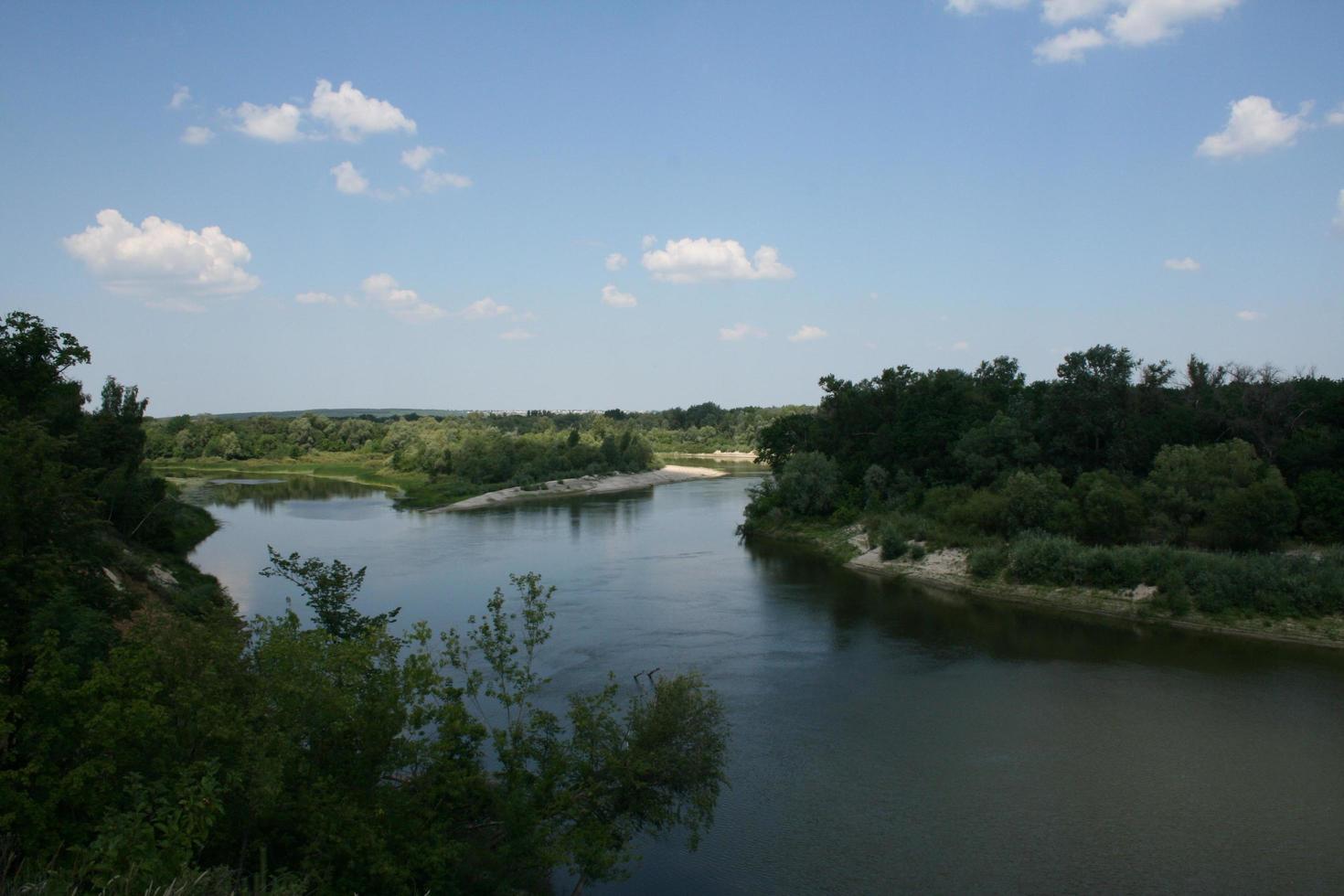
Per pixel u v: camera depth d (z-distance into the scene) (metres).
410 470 182.00
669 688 27.28
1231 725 38.59
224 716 17.00
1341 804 31.33
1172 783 33.03
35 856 15.09
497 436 176.12
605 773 25.12
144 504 70.19
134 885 13.58
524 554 85.00
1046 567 63.91
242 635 20.17
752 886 26.38
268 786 15.91
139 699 16.30
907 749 36.09
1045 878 26.73
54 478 22.55
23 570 20.56
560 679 44.66
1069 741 36.81
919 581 70.56
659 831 29.03
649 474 184.25
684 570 76.88
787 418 118.06
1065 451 81.12
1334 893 25.91
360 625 32.00
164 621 19.55
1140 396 79.25
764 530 97.44
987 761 34.94
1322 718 39.34
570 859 22.17
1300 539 62.81
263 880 15.94
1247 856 27.95
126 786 15.12
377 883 18.92
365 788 19.48
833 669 46.75
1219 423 75.94
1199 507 64.94
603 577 73.19
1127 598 58.78
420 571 75.62
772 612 60.25
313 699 18.78
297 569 32.56
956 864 27.48
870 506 91.62
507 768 23.48
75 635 19.39
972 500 76.69
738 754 35.53
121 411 82.31
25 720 17.14
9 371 32.31
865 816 30.52
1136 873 26.97
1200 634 53.75
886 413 101.75
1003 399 99.56
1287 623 52.72
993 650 50.53
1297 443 69.75
